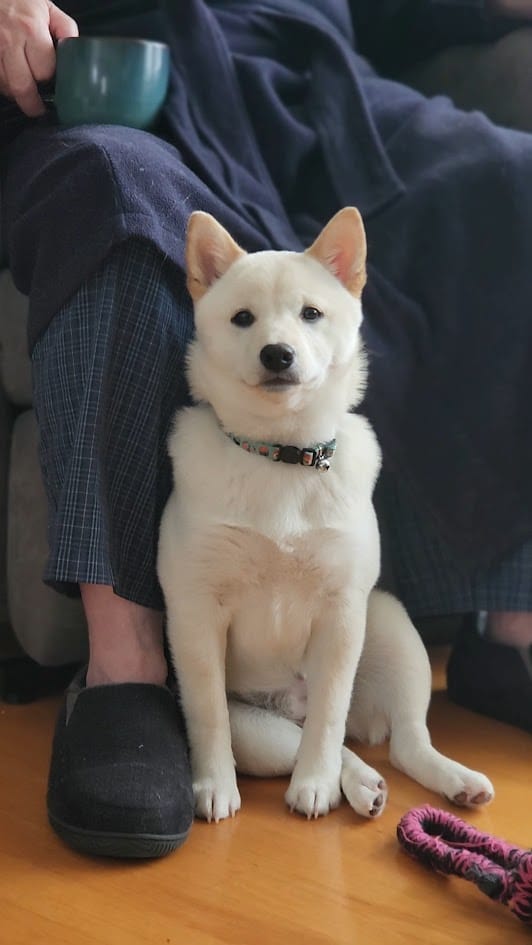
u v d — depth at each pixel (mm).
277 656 1314
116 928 971
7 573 1555
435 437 1433
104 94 1388
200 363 1257
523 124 1840
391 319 1422
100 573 1185
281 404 1182
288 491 1224
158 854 1085
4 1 1403
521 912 973
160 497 1293
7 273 1534
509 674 1465
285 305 1205
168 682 1323
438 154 1518
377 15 2006
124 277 1242
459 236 1448
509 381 1429
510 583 1442
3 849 1113
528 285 1434
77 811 1080
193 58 1535
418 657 1370
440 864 1058
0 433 1556
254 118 1577
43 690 1562
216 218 1378
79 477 1196
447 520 1445
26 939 954
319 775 1215
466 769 1247
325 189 1574
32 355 1302
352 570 1249
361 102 1569
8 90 1463
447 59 1967
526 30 1884
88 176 1243
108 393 1231
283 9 1750
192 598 1229
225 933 967
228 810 1188
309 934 968
